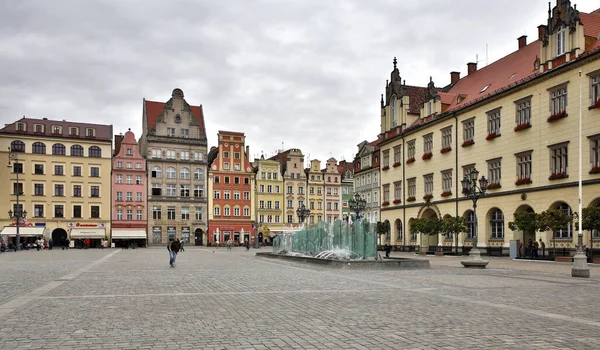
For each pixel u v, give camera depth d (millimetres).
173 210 109875
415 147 72938
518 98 52688
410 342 10359
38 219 97938
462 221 55906
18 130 98000
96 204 102875
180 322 12633
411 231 63938
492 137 56156
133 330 11609
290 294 18406
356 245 39156
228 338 10766
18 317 13367
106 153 104250
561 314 13828
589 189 43750
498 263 41000
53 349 9797
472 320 12828
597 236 43625
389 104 81125
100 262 41469
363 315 13609
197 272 29828
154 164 108812
